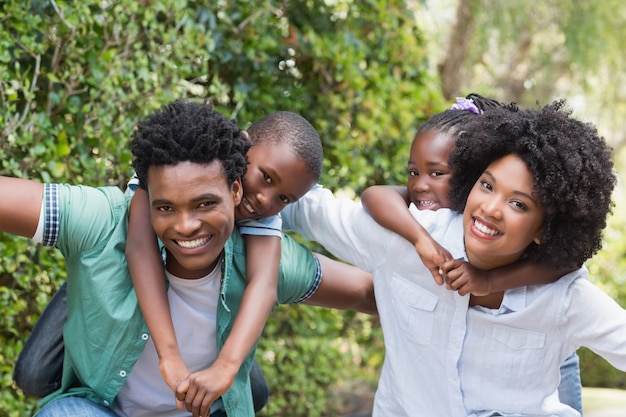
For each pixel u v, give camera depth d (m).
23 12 2.80
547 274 2.00
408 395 2.18
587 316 1.99
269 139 2.09
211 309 2.03
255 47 3.75
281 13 4.00
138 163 1.83
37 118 2.85
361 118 4.15
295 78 4.09
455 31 6.97
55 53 2.96
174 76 3.29
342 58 3.99
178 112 1.84
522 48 7.98
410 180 2.40
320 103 4.10
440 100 4.52
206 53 3.38
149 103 3.16
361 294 2.33
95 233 1.91
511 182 1.88
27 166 2.86
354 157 4.13
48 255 2.93
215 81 3.47
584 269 2.04
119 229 1.95
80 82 3.12
